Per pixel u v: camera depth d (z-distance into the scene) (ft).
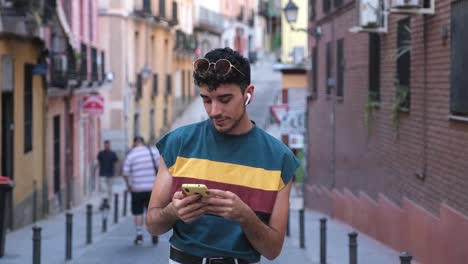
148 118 143.43
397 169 49.06
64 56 76.64
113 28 124.16
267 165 13.66
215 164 13.58
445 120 38.70
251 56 241.76
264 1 277.23
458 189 36.70
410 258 26.43
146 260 42.70
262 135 13.84
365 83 59.36
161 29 153.07
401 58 47.57
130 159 48.91
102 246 48.39
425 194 42.63
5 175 56.54
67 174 87.10
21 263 40.81
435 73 40.42
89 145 104.53
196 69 13.42
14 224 57.67
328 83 75.66
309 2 95.09
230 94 13.34
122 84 124.47
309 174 92.43
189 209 12.73
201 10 194.90
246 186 13.55
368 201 57.77
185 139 13.76
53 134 77.92
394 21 49.65
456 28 36.50
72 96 89.81
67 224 42.83
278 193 13.69
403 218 47.14
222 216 12.86
